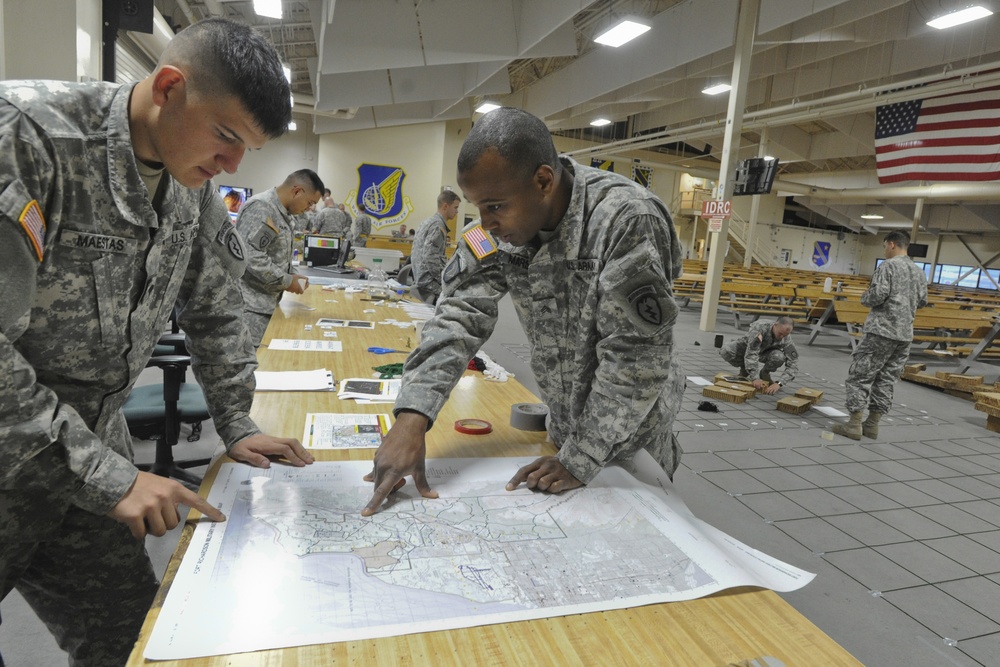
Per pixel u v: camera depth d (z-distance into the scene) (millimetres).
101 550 1044
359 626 622
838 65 10336
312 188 2760
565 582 732
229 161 793
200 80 713
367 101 9656
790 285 10984
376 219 15867
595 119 14133
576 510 923
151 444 2846
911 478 3281
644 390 982
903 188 17172
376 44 6773
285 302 3055
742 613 699
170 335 2369
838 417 4398
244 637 589
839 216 23734
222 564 707
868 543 2484
